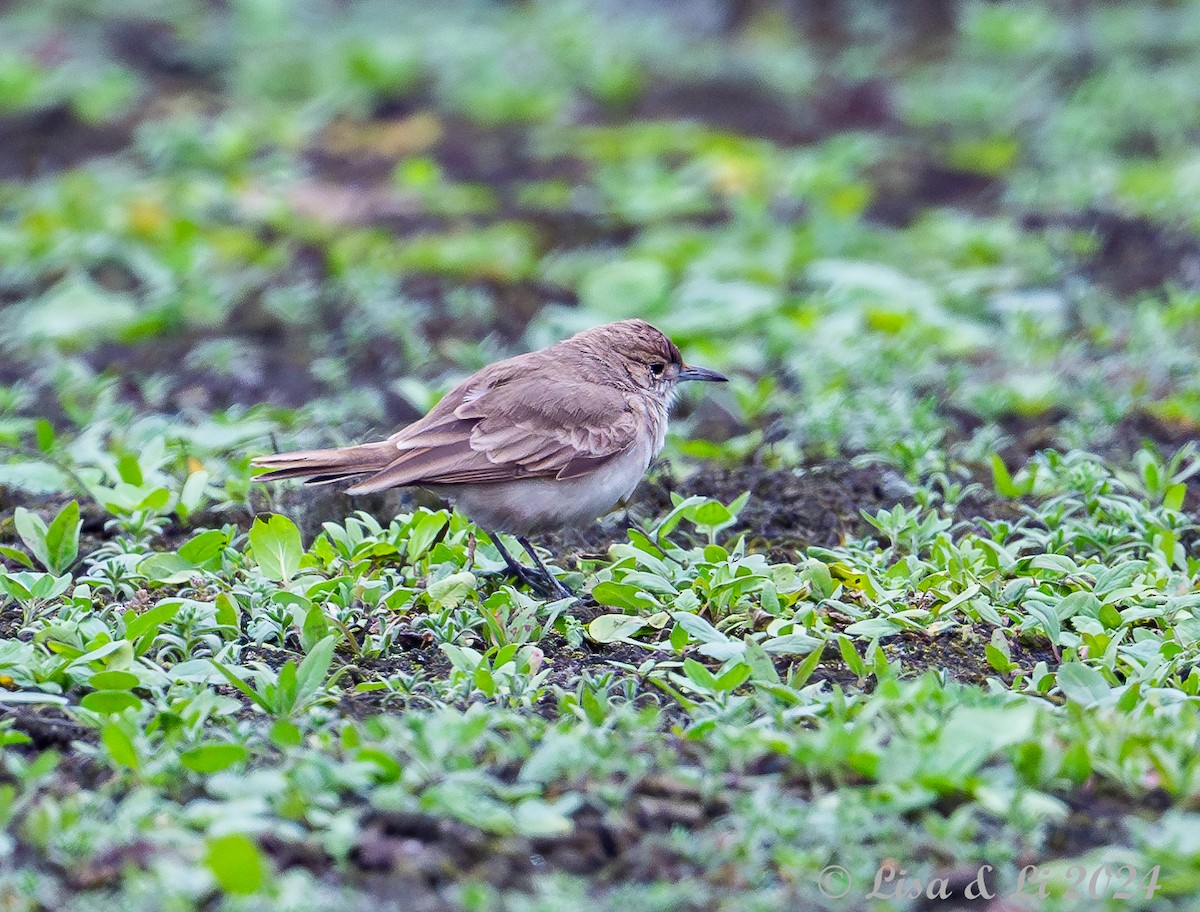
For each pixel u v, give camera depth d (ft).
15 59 97.81
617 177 79.66
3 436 46.37
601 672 32.30
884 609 33.94
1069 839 25.53
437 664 32.81
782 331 57.82
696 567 35.73
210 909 23.43
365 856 24.57
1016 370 55.11
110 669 30.32
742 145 85.25
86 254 68.44
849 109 95.71
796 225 72.64
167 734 27.71
